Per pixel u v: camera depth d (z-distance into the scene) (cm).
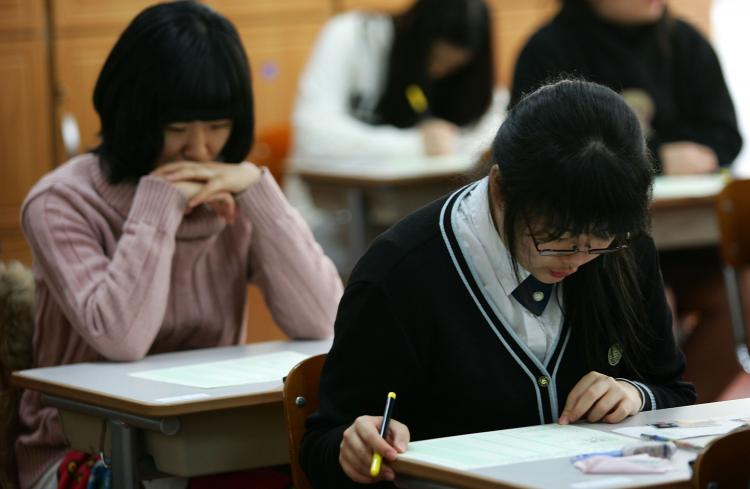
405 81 1048
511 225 361
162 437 443
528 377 393
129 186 545
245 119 546
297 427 410
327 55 1080
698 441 345
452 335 389
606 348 408
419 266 391
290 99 1271
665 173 878
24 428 548
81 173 549
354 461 355
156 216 526
